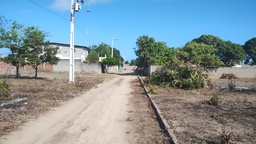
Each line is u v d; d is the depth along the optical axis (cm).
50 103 1481
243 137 839
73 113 1248
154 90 2006
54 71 5119
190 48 4997
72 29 2722
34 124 1019
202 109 1335
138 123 1065
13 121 1041
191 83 2328
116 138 860
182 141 801
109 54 9775
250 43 7594
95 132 927
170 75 2512
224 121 1062
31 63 2866
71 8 2697
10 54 2744
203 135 863
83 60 6675
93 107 1421
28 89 2006
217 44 6775
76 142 816
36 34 2772
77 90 2162
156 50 4869
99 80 3428
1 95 1631
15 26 2669
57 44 5962
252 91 2216
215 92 2127
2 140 820
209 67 4372
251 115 1184
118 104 1533
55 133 909
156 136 883
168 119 1093
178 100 1656
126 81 3400
